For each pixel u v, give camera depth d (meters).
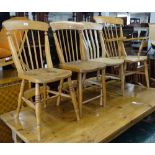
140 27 4.17
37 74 1.62
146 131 2.17
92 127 1.74
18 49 1.80
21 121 1.83
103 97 2.14
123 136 2.07
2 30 2.40
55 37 2.02
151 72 3.32
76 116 1.86
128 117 1.92
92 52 2.41
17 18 2.32
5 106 2.04
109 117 1.92
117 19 2.66
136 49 3.56
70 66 1.89
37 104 1.51
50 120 1.86
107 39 2.58
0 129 1.98
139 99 2.36
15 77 2.11
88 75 2.76
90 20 3.47
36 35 2.32
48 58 1.91
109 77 2.52
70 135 1.62
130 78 3.19
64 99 2.30
